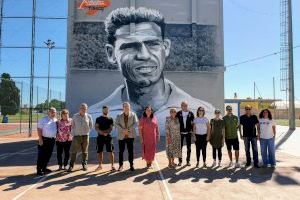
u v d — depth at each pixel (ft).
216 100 78.38
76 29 77.87
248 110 36.45
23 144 61.46
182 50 78.69
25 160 41.73
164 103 77.15
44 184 28.02
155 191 25.66
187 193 25.11
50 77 79.56
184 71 78.23
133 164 37.99
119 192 25.35
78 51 77.46
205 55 79.10
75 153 33.88
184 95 77.71
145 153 35.53
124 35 77.97
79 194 24.76
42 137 32.78
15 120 176.04
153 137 35.70
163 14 79.00
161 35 78.59
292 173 32.65
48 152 33.32
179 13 79.41
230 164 36.94
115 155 46.21
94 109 76.23
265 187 27.04
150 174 32.24
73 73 76.95
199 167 36.04
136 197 23.95
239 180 29.58
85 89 76.79
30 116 81.05
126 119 34.50
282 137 73.72
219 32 79.97
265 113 36.42
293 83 99.09
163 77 77.82
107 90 76.89
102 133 34.09
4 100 133.49
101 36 77.87
